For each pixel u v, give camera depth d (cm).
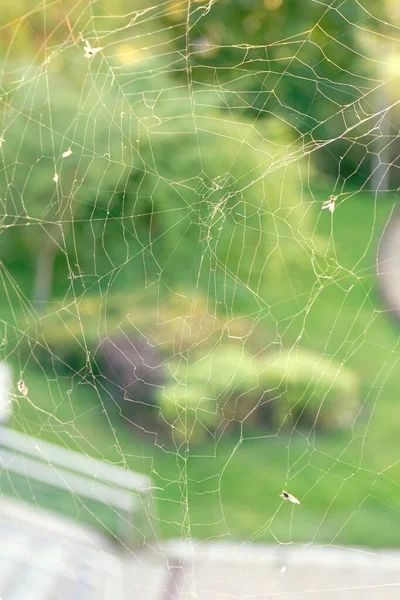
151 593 57
